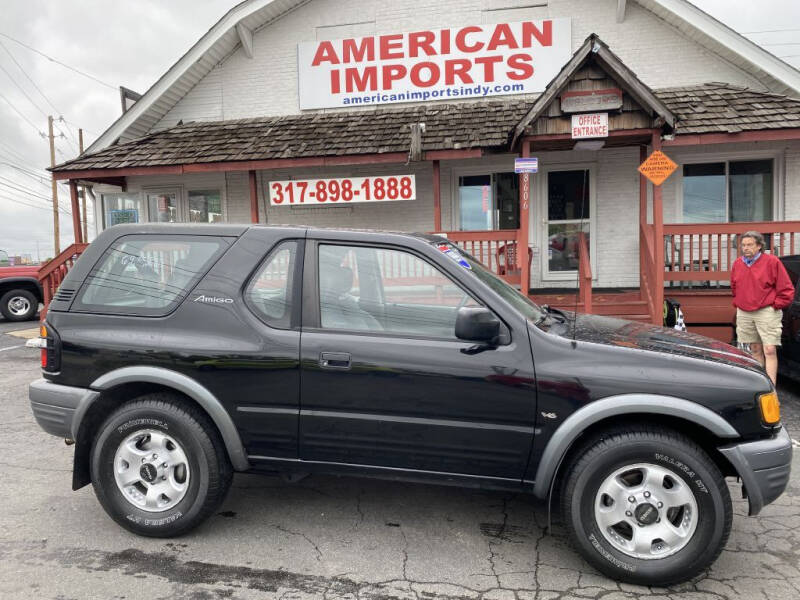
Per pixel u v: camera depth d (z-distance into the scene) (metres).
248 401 3.10
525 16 10.15
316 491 3.90
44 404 3.30
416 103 10.59
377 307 3.11
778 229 7.80
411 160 8.77
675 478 2.72
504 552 3.09
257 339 3.10
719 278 7.98
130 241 3.41
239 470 3.18
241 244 3.27
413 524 3.42
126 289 3.33
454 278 3.04
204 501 3.14
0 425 5.45
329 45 10.80
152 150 10.01
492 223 10.30
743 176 9.51
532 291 10.01
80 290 3.38
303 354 3.04
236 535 3.27
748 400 2.73
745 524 3.39
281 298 3.17
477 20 10.30
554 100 7.61
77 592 2.70
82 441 3.28
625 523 2.83
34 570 2.89
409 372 2.93
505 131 8.81
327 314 3.12
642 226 8.85
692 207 9.66
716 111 8.34
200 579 2.82
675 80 9.74
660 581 2.71
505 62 10.21
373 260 3.16
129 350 3.19
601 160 9.78
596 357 2.85
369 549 3.12
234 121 10.98
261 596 2.68
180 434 3.13
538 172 10.00
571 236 9.98
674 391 2.73
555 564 2.97
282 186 9.29
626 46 9.88
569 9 10.01
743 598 2.66
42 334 3.38
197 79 11.30
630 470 2.77
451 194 10.36
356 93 10.78
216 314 3.17
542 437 2.84
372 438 3.01
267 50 11.11
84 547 3.13
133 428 3.17
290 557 3.03
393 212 10.66
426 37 10.44
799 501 3.69
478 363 2.89
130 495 3.22
